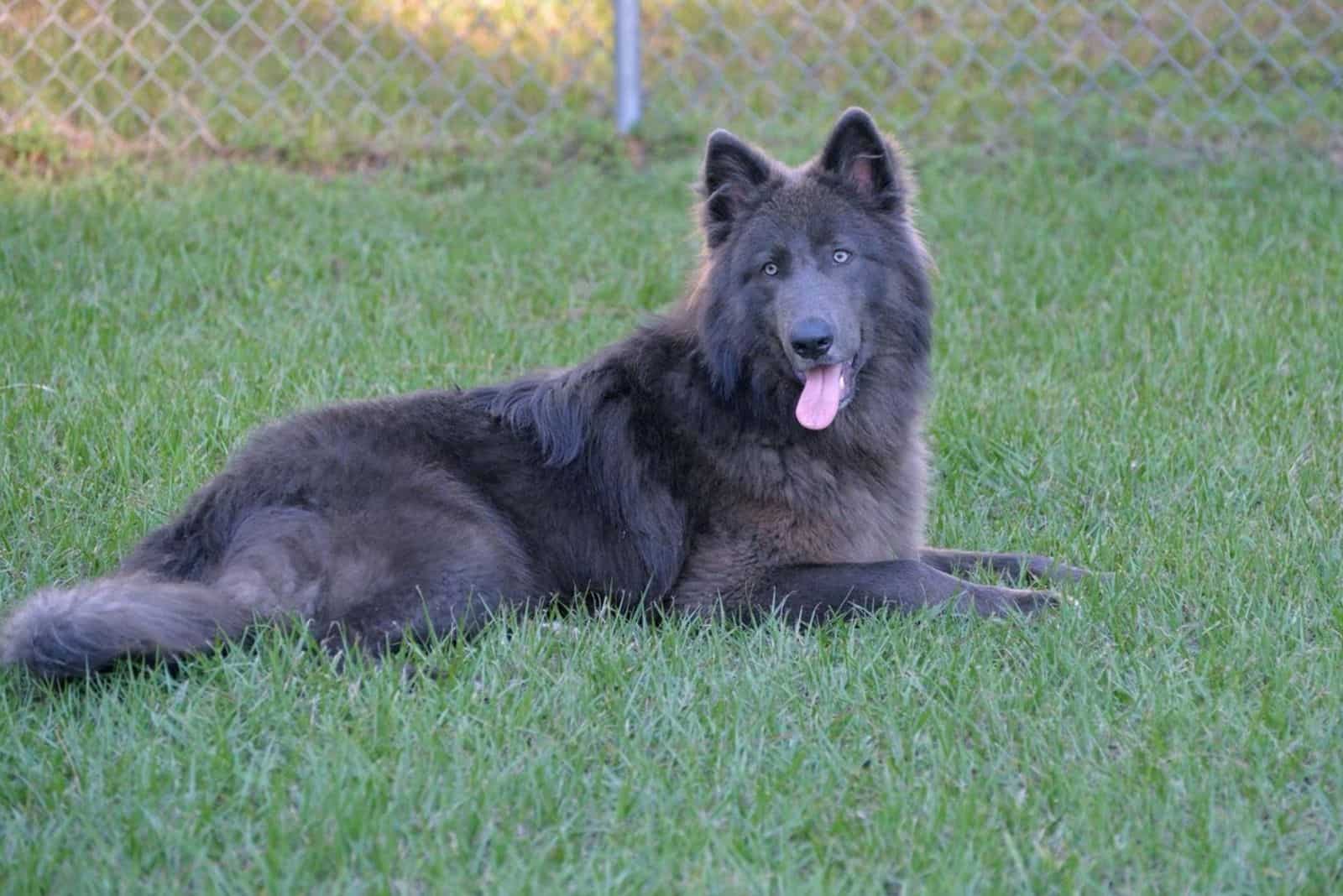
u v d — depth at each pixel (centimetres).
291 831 524
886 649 686
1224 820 534
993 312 1214
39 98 1581
